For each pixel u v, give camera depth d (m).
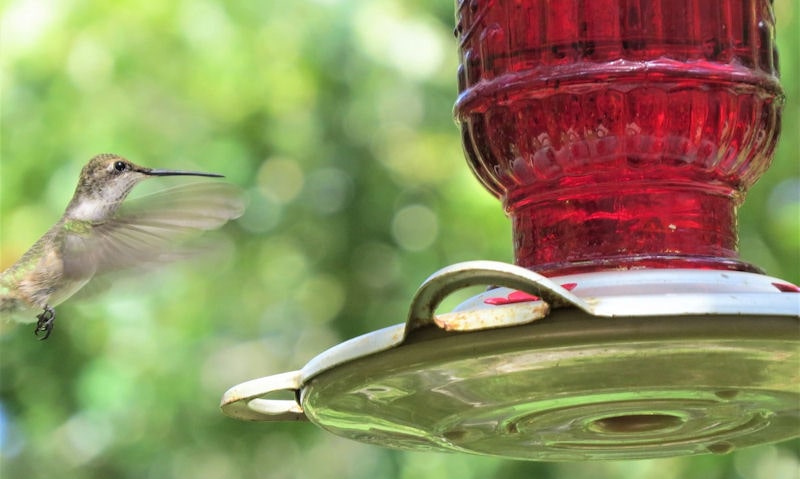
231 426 16.62
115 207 8.82
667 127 6.08
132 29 15.76
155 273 8.45
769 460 15.43
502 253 16.00
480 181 6.66
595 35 6.12
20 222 15.28
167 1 15.83
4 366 16.45
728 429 6.32
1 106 15.44
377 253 16.95
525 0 6.27
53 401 16.36
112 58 15.67
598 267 6.01
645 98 6.09
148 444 16.55
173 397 16.41
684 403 5.79
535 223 6.29
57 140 15.49
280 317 17.05
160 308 16.69
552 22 6.20
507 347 5.09
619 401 5.76
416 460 15.94
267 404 6.55
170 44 15.86
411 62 15.98
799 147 15.49
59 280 8.57
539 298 5.34
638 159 6.08
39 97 15.55
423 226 16.69
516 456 7.00
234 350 16.97
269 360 16.94
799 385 5.55
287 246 17.03
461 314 5.08
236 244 16.83
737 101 6.17
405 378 5.49
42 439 16.50
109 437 16.56
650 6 6.11
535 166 6.24
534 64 6.21
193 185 8.38
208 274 16.89
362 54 15.99
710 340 4.98
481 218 16.08
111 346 16.41
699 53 6.11
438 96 16.27
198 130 16.28
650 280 5.61
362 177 16.77
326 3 16.08
